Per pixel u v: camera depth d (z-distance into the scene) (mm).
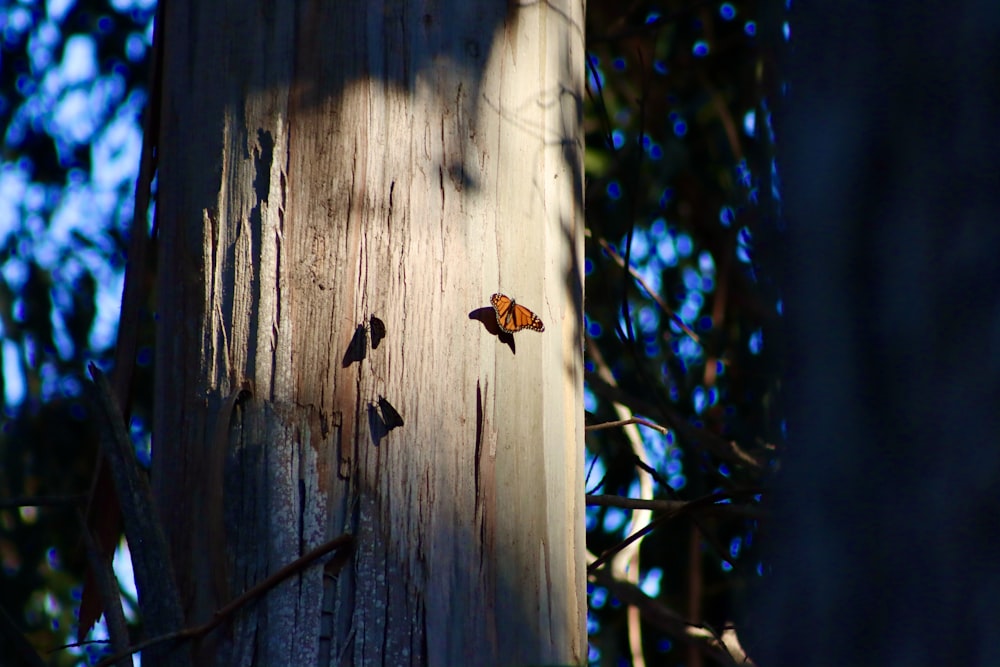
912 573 8047
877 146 8102
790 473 8117
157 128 9039
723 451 10047
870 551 8062
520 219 8906
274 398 8750
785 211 8172
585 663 8875
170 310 8852
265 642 8656
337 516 8711
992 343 8047
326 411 8742
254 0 8891
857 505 8070
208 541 8711
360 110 8828
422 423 8750
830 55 8141
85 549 8867
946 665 8023
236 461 8727
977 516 8031
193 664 8656
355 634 8664
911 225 8086
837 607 8070
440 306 8797
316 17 8867
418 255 8805
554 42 9031
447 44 8891
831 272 8109
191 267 8828
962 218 8070
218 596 8688
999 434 8031
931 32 8102
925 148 8086
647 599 10148
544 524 8828
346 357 8758
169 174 8922
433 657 8680
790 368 8141
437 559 8719
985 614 8016
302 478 8719
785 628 8094
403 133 8836
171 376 8820
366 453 8727
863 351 8086
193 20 8945
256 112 8844
